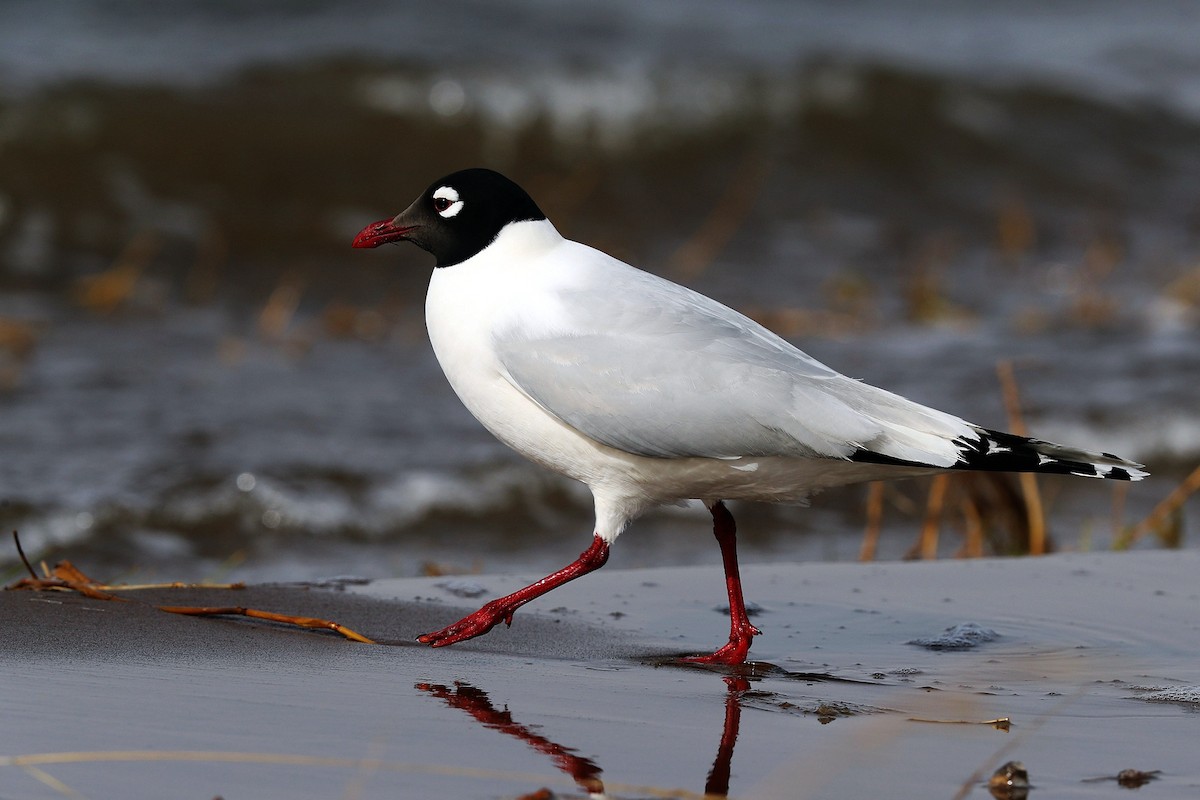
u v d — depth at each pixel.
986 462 7.20
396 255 21.14
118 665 6.60
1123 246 23.59
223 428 14.41
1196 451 15.35
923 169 25.70
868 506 14.09
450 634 7.52
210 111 23.64
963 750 5.89
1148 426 15.55
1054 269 22.25
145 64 24.84
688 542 13.05
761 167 25.09
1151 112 27.91
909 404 7.38
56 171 21.92
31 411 14.54
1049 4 36.00
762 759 5.76
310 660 6.96
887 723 6.23
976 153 26.19
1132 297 20.83
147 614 7.56
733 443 7.30
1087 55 31.09
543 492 13.80
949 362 17.28
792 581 9.23
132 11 27.56
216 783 5.17
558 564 12.34
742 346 7.43
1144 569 9.52
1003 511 12.02
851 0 34.44
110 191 21.77
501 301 7.62
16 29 26.17
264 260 20.72
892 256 22.48
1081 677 7.11
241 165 22.92
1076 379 16.83
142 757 5.38
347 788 5.19
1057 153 26.58
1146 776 5.61
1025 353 17.78
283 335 17.83
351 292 19.84
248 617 7.69
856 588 9.04
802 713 6.41
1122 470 7.23
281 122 23.81
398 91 24.91
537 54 26.92
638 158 24.91
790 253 22.30
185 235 21.06
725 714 6.36
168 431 14.23
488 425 7.89
